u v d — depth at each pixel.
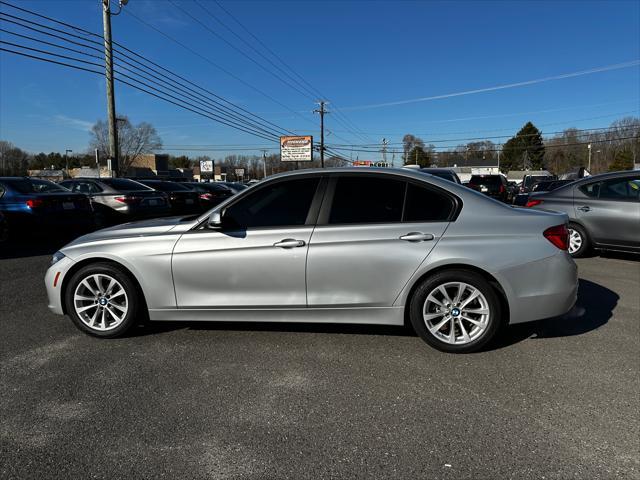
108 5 18.19
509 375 3.38
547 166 102.81
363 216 3.81
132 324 4.11
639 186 7.36
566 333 4.21
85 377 3.38
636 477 2.25
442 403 2.99
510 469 2.32
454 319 3.72
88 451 2.50
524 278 3.64
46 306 5.18
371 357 3.71
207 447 2.53
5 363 3.63
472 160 101.94
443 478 2.26
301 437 2.62
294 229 3.83
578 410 2.88
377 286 3.75
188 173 90.44
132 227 4.30
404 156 83.06
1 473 2.31
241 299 3.92
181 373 3.45
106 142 69.69
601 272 6.80
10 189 9.46
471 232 3.69
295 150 56.38
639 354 3.73
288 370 3.49
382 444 2.55
